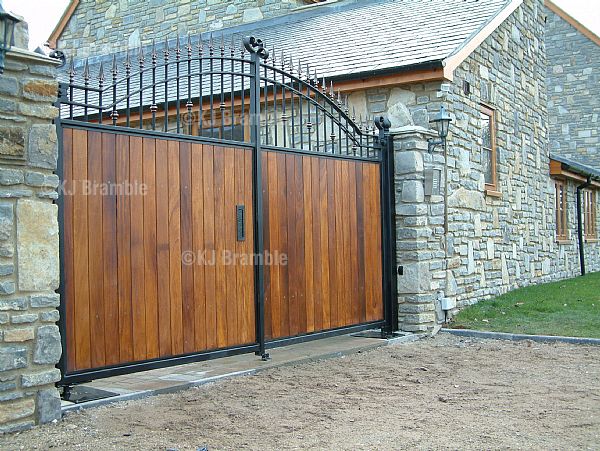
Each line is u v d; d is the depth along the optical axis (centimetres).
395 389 497
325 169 653
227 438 377
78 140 441
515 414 428
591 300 915
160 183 493
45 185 397
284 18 1311
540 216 1192
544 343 677
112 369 455
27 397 388
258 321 568
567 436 382
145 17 1584
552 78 1900
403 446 365
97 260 450
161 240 493
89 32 1678
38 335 392
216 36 1392
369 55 892
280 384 509
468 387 504
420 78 800
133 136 476
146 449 356
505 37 1043
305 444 368
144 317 479
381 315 718
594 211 1633
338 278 662
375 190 718
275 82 598
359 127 779
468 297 865
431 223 751
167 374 545
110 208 459
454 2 1077
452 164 834
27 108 390
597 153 1834
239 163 556
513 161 1062
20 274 384
